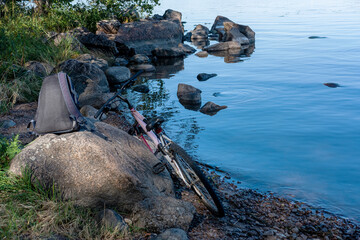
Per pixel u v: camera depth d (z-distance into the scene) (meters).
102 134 4.94
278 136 8.33
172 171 5.89
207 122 9.23
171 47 20.75
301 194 5.87
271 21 33.59
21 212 4.00
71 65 10.88
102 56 17.16
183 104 10.74
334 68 15.28
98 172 4.24
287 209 5.34
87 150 4.31
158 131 4.85
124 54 19.23
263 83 13.18
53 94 4.57
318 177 6.45
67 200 4.26
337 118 9.52
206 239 4.20
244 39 22.44
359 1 55.72
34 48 12.61
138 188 4.33
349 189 6.04
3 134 6.63
